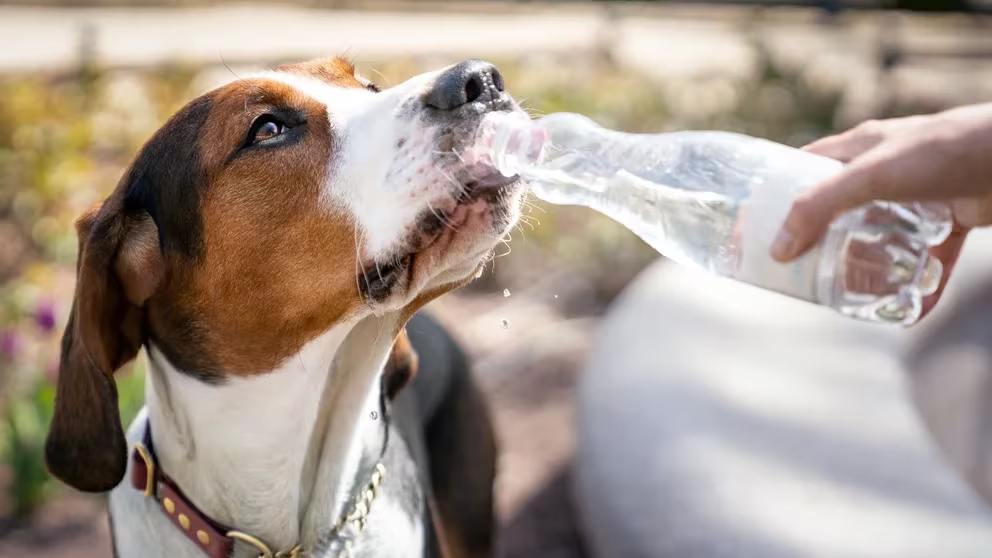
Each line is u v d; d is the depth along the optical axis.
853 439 0.96
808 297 0.57
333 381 0.71
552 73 2.49
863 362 1.08
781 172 0.59
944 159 0.52
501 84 0.67
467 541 0.97
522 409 1.34
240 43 2.53
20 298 1.36
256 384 0.69
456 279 0.69
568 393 1.37
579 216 1.79
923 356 1.20
